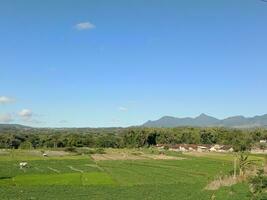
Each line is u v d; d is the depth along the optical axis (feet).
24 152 654.53
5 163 478.59
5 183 286.05
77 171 396.98
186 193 205.77
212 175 344.90
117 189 241.76
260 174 183.01
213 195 170.09
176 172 384.06
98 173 374.02
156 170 406.21
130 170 408.67
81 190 237.45
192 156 608.19
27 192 224.94
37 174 361.10
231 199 151.84
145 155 634.02
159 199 183.73
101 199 192.03
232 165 445.37
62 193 221.25
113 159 561.43
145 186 260.83
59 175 351.87
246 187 177.88
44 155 622.95
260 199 145.69
